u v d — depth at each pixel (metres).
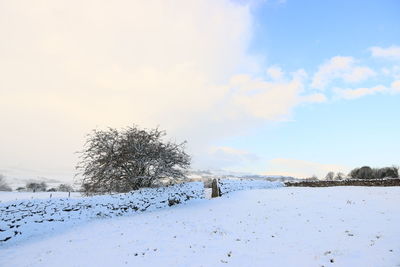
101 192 27.95
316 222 14.91
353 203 19.11
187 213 20.16
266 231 14.05
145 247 12.48
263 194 25.58
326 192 24.61
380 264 9.09
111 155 26.94
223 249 11.66
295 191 26.23
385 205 17.77
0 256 12.76
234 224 15.97
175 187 27.30
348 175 64.38
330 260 9.72
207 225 16.14
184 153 29.20
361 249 10.51
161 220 18.28
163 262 10.52
